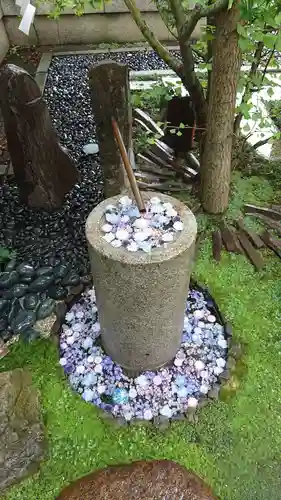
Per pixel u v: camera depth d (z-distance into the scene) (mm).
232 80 2236
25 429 1772
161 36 5129
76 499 1685
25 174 2795
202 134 2635
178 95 2920
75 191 3135
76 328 2275
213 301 2359
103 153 2566
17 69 2395
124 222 1697
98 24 5066
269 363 2127
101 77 2254
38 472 1814
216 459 1839
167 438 1893
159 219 1706
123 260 1563
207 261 2572
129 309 1748
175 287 1707
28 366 2139
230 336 2205
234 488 1767
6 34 5082
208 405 1984
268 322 2285
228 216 2758
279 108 3424
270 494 1751
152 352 1986
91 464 1830
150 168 3109
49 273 2523
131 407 1991
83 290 2439
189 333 2236
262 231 2709
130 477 1728
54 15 2623
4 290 2467
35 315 2355
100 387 2049
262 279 2502
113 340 1977
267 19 1719
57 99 4215
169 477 1722
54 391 2041
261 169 3139
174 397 2020
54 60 4895
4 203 3053
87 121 3912
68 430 1919
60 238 2799
